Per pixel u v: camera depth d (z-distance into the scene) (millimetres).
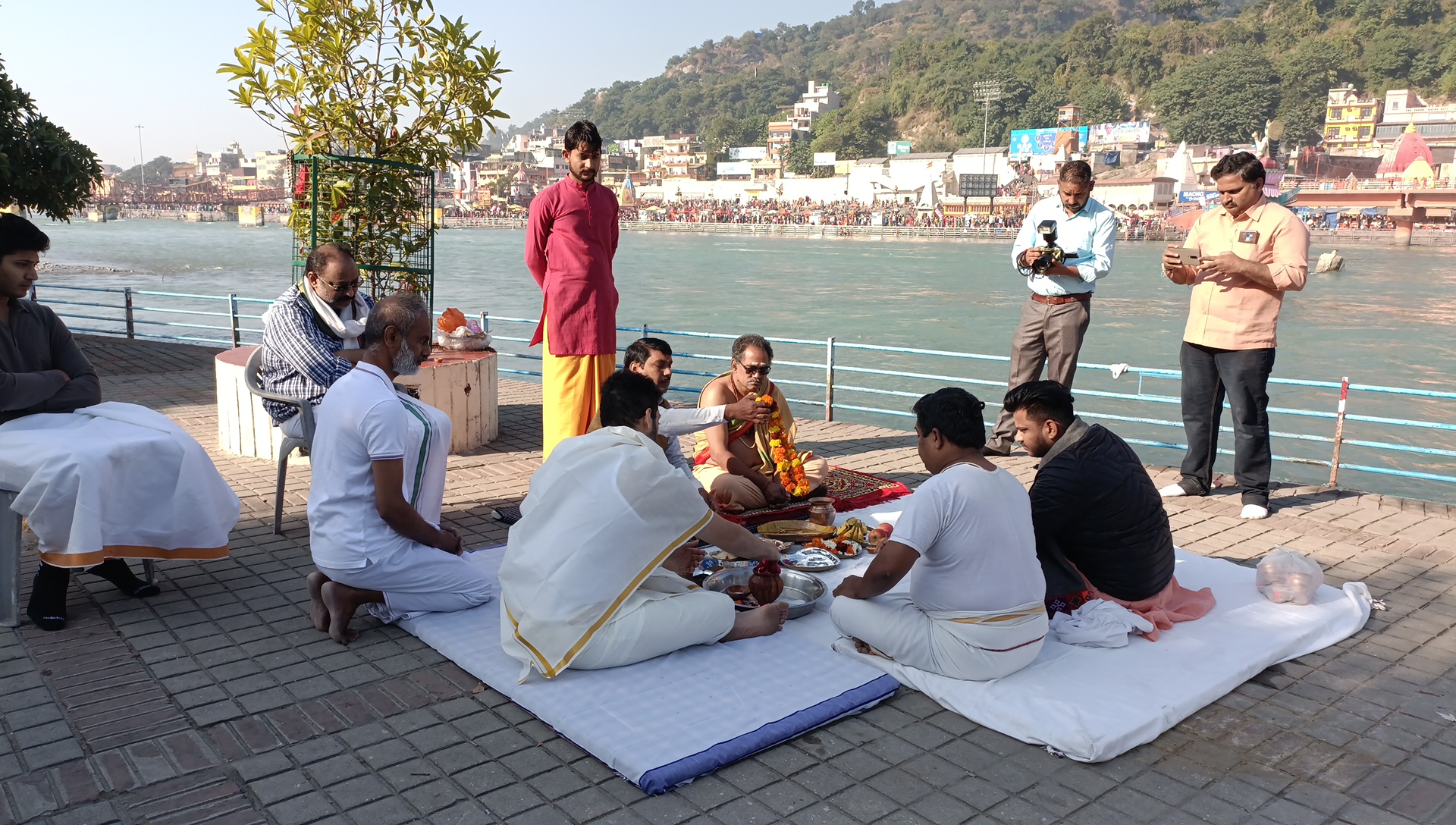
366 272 7418
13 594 4027
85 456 3961
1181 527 5836
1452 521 6004
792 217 132875
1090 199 7172
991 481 3492
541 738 3219
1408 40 141625
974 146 162500
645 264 64562
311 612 4090
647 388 3764
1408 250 77438
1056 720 3234
